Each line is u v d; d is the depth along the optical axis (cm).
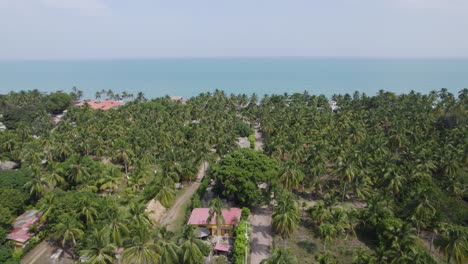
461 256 5416
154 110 16750
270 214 8156
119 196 9050
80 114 15725
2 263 5819
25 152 10425
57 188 8388
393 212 7169
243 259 6022
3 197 7462
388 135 12244
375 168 8875
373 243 6888
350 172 8375
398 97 18250
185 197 9156
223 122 14400
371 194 8244
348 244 6875
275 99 19812
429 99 17012
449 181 8412
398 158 9788
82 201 6675
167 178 8481
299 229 7500
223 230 6962
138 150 10894
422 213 6712
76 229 6197
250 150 8881
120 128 12988
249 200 7900
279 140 11150
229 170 7956
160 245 5247
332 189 8844
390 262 5200
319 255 6294
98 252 5272
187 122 15962
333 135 11675
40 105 17562
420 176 8419
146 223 6062
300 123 13788
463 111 13688
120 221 5800
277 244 6844
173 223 7775
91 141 11644
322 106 18438
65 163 9412
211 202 6912
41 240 6888
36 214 6900
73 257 6438
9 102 17300
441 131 12781
